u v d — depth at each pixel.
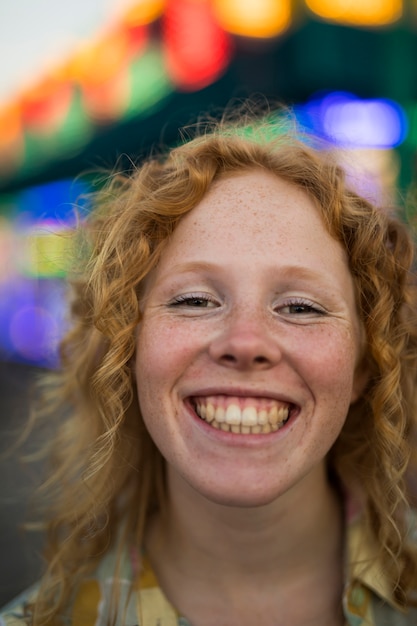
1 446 3.55
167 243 1.20
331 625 1.22
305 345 1.10
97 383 1.29
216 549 1.22
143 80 4.10
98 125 4.68
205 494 1.09
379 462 1.35
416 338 1.47
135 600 1.25
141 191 1.33
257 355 1.05
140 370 1.17
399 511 1.36
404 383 1.45
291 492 1.19
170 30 3.70
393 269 1.38
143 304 1.23
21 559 2.78
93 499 1.41
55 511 1.66
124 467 1.41
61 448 1.65
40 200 7.57
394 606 1.24
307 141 1.51
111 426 1.29
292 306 1.14
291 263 1.12
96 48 4.69
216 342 1.08
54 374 1.88
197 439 1.11
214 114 3.43
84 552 1.38
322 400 1.11
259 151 1.26
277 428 1.11
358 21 3.19
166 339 1.11
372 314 1.30
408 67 3.36
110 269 1.31
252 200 1.18
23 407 5.10
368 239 1.28
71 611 1.29
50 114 5.68
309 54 3.08
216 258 1.12
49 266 1.90
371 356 1.33
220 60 3.33
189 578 1.25
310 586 1.24
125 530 1.35
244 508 1.17
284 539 1.21
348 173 1.48
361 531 1.30
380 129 3.52
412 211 1.60
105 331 1.27
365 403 1.38
